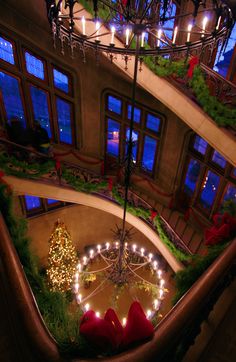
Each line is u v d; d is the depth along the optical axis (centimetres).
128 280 539
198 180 806
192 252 716
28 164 674
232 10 243
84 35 288
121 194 797
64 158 934
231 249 271
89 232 1137
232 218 387
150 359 189
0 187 379
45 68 791
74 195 787
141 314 213
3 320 251
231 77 618
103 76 827
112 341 200
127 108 876
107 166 998
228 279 270
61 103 870
